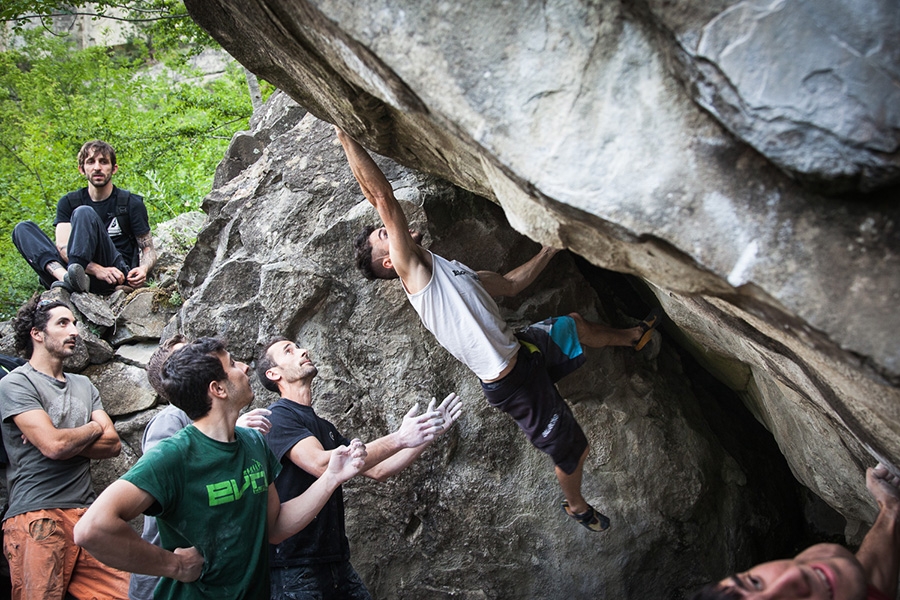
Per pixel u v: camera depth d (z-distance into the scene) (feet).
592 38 5.51
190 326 15.12
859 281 5.08
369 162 10.47
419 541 14.56
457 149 8.67
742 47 4.98
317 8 6.23
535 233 7.05
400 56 6.03
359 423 14.35
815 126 4.86
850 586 6.15
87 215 18.92
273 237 15.26
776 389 12.56
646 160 5.49
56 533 13.24
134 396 16.65
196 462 8.94
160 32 30.68
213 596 8.82
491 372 11.26
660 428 14.76
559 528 14.39
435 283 10.93
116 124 33.14
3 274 22.88
